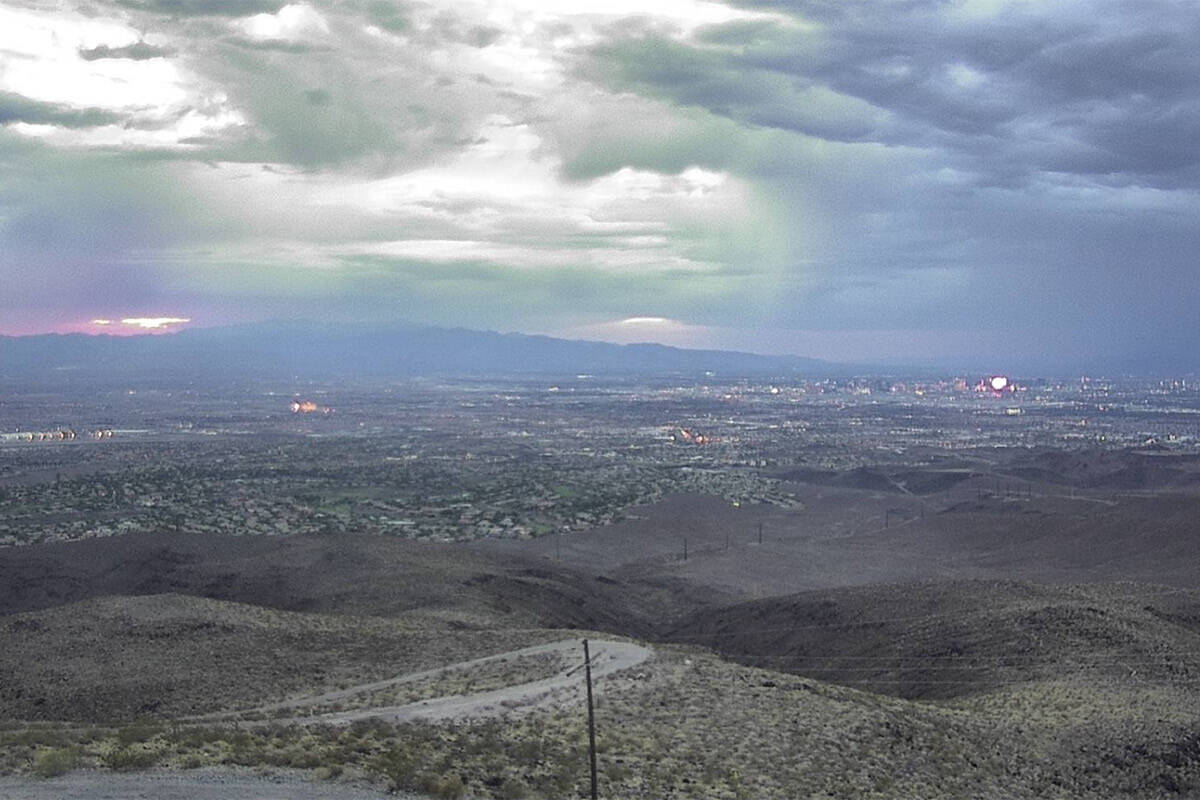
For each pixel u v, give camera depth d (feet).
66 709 206.39
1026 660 265.54
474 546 642.63
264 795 94.99
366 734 124.77
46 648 249.14
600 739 140.36
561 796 110.32
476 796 105.40
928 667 283.79
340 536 573.33
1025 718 202.90
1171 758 182.39
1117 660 255.91
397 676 213.46
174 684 216.33
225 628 265.54
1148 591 371.15
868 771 148.77
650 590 529.45
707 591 517.14
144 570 500.74
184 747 108.68
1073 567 569.23
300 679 216.74
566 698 168.25
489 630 280.31
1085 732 191.11
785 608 391.86
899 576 561.84
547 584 466.29
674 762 134.31
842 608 368.27
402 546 536.83
